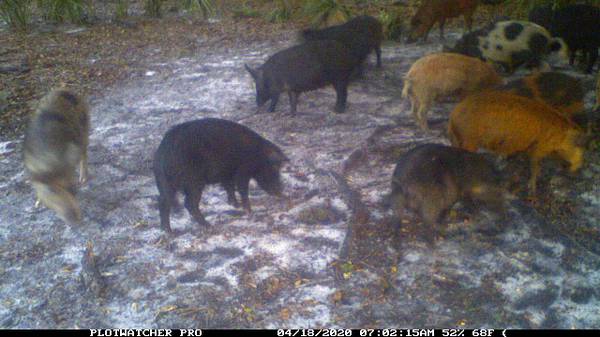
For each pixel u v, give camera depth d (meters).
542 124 6.47
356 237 6.34
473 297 5.84
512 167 7.10
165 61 9.92
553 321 5.67
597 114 7.79
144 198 6.86
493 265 6.07
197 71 9.52
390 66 9.58
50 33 11.18
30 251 6.30
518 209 6.58
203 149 6.29
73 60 9.96
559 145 6.51
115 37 11.02
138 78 9.34
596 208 6.58
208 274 6.07
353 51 8.27
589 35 8.82
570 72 9.16
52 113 6.46
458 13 10.45
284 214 6.64
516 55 8.71
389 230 6.41
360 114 8.23
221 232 6.45
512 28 8.68
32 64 9.79
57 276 6.08
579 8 8.88
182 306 5.83
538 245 6.23
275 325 5.69
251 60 9.84
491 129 6.61
